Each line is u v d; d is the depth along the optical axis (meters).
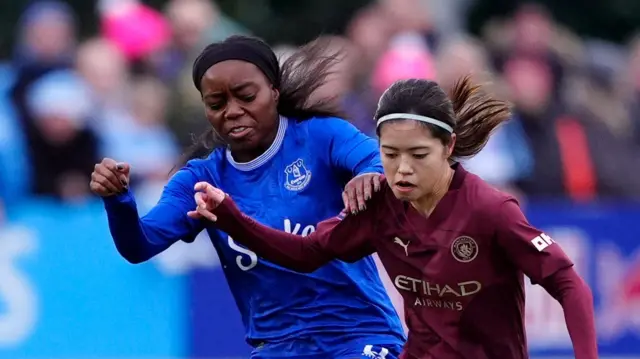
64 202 31.23
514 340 16.47
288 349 18.06
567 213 30.55
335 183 18.00
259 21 42.59
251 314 18.42
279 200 17.89
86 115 31.81
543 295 30.25
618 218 30.67
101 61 32.50
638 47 37.06
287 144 18.00
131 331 29.14
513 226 15.86
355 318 18.08
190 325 29.36
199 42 34.56
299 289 17.97
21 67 32.09
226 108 17.34
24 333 28.94
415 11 34.44
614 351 30.64
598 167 33.31
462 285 16.25
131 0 35.66
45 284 28.98
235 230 16.77
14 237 29.00
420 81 15.91
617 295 30.64
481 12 45.22
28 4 40.62
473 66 31.83
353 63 32.91
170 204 17.84
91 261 29.08
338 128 17.97
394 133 15.62
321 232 17.02
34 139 31.34
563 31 41.31
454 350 16.48
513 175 32.28
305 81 18.08
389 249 16.69
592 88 36.28
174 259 29.34
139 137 32.31
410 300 16.78
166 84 33.50
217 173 18.16
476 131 16.75
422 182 15.71
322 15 42.50
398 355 18.08
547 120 33.06
